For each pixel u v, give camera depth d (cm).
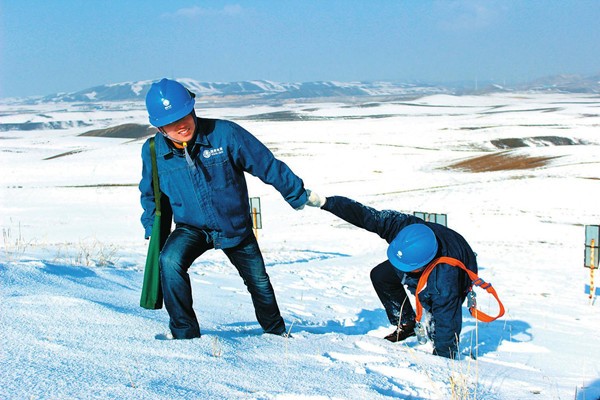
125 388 295
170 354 383
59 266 757
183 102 432
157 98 430
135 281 804
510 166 5025
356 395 322
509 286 1280
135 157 7156
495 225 2727
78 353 359
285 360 407
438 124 11506
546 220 2777
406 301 601
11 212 3944
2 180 5894
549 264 1739
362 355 451
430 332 552
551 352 607
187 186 455
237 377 344
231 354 402
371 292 1015
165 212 475
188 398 291
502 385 426
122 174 6075
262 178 468
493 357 566
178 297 442
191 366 356
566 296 1159
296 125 11712
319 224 3109
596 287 1283
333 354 450
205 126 452
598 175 3809
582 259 1875
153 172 460
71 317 453
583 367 538
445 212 3056
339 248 2255
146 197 474
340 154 6844
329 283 1117
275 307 514
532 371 508
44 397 271
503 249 2162
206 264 1255
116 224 3325
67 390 284
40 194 4788
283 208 3769
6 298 488
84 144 11962
